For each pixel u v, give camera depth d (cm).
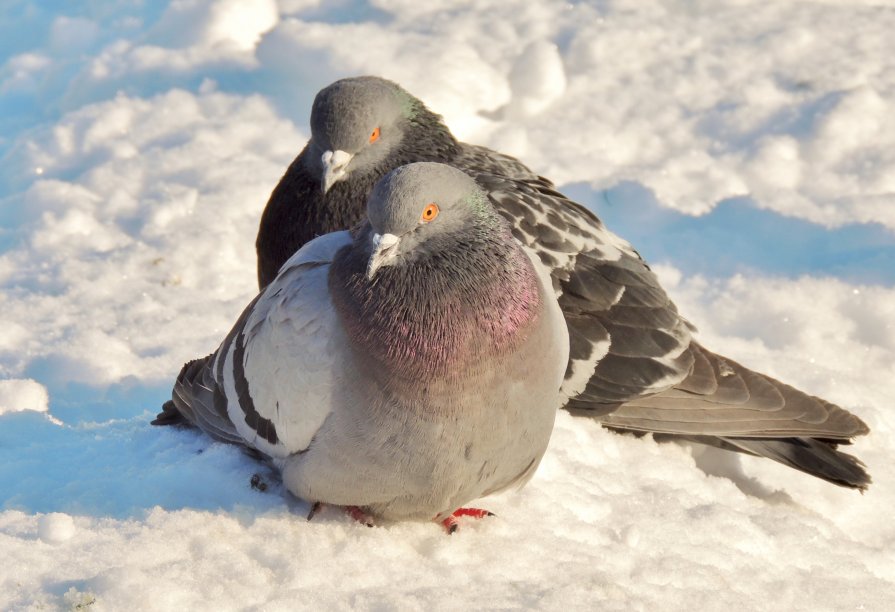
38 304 1223
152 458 799
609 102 1514
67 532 680
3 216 1377
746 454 970
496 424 657
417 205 638
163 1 1677
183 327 1188
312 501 715
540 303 674
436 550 702
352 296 656
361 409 649
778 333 1201
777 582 751
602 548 737
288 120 1495
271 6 1627
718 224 1345
